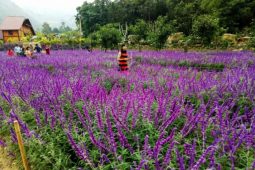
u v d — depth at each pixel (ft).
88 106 13.91
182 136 10.57
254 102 15.42
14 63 42.32
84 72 30.17
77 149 9.76
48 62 42.88
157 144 8.84
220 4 135.64
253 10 135.13
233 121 11.10
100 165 9.42
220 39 86.89
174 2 210.79
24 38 153.79
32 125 14.38
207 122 11.19
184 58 49.19
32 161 12.05
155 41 76.64
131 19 241.55
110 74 27.50
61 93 16.43
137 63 44.04
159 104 12.66
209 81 19.97
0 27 209.87
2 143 14.14
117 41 79.41
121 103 12.90
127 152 9.96
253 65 37.04
